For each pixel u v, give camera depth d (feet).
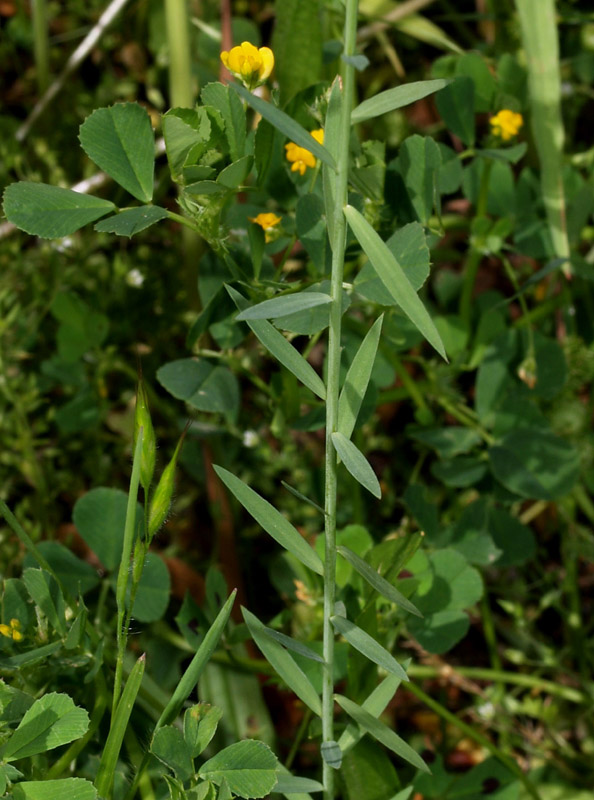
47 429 1.34
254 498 0.88
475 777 1.12
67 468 1.36
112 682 1.02
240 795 0.88
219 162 0.95
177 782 0.87
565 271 1.24
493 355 1.24
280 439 1.33
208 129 0.92
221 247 0.98
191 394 1.09
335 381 0.85
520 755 1.26
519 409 1.22
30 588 0.94
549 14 1.17
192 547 1.34
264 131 0.95
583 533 1.26
